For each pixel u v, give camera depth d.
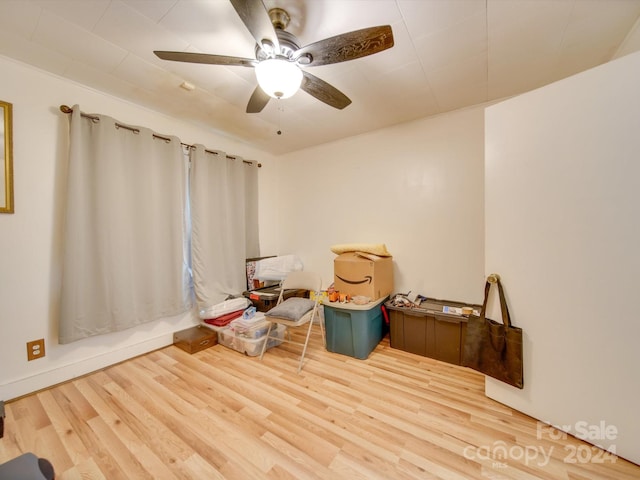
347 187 3.08
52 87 1.81
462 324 2.03
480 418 1.45
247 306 2.78
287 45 1.34
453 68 1.79
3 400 1.61
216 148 2.91
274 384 1.80
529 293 1.42
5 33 1.44
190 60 1.33
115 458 1.21
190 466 1.17
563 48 1.60
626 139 1.12
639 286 1.11
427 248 2.56
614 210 1.16
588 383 1.25
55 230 1.82
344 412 1.51
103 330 1.96
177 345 2.40
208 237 2.65
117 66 1.75
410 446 1.26
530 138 1.40
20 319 1.69
